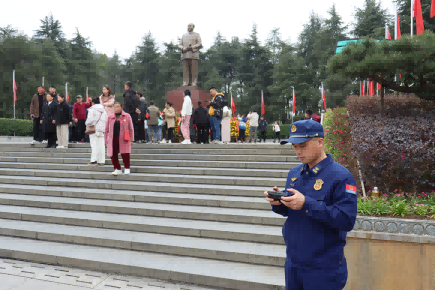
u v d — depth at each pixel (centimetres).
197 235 459
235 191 586
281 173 654
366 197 414
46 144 1053
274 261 378
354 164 564
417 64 524
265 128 2100
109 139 718
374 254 313
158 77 5541
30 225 527
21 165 866
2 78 3578
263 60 4878
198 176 685
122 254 424
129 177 713
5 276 386
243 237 438
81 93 4850
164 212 529
